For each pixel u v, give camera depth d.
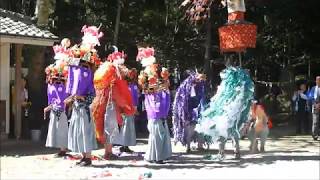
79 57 10.59
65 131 12.20
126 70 11.99
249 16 24.91
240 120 11.74
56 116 12.22
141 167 10.71
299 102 19.41
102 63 11.19
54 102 12.25
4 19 15.50
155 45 25.36
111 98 11.06
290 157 12.27
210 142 12.96
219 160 11.77
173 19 24.91
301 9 24.50
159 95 11.14
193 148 13.91
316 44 26.22
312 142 16.12
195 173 9.97
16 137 16.03
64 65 12.09
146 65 11.30
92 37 10.85
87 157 10.85
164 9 25.11
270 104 26.69
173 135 14.42
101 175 9.68
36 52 17.72
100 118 11.09
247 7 23.77
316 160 11.77
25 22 16.30
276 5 23.89
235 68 12.05
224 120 11.70
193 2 15.78
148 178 9.40
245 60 26.56
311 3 24.16
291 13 24.48
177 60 25.52
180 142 13.67
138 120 18.78
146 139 16.75
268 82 26.84
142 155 12.55
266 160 11.76
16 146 14.43
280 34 26.00
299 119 19.41
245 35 12.34
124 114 11.54
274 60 27.34
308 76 27.80
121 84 11.19
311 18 24.97
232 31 12.38
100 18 24.41
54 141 12.16
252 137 13.27
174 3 23.55
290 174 9.80
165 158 11.25
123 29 25.02
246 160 11.77
